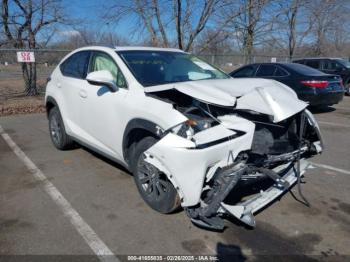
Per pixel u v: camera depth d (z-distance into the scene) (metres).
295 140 3.33
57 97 5.08
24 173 4.44
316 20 23.14
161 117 2.96
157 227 3.09
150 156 2.93
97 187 3.97
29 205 3.52
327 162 4.93
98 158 5.05
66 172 4.47
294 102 3.24
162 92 3.38
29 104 10.02
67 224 3.14
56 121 5.36
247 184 3.11
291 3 15.78
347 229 3.08
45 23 12.40
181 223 3.15
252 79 3.68
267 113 2.93
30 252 2.72
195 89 3.10
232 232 3.02
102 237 2.93
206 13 11.77
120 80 3.79
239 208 2.71
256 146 3.01
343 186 4.03
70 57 5.14
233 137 2.81
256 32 16.22
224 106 2.89
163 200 3.19
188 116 2.92
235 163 2.77
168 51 4.51
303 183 4.12
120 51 4.09
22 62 11.34
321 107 10.00
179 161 2.68
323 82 8.45
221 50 16.00
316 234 3.00
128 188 3.94
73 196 3.73
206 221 2.74
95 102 4.06
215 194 2.69
